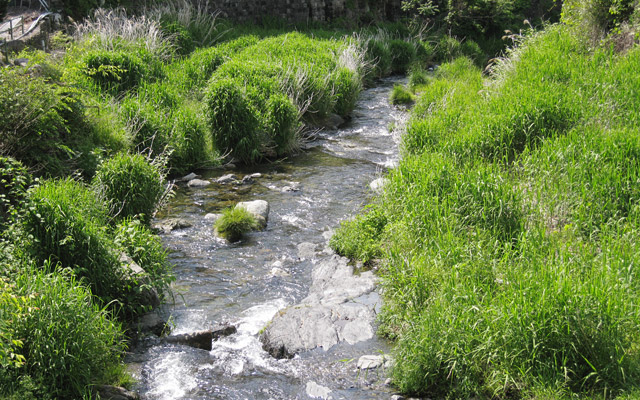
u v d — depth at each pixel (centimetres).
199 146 1111
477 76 1641
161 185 869
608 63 1102
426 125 1013
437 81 1537
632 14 1235
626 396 402
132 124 1073
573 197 653
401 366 481
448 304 508
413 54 2183
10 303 446
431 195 717
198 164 1106
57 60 1291
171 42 1772
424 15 2780
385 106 1617
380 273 680
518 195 671
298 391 490
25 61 1210
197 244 788
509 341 449
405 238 662
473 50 2450
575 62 1158
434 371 469
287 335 560
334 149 1245
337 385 494
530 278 494
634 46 1162
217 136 1152
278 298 648
